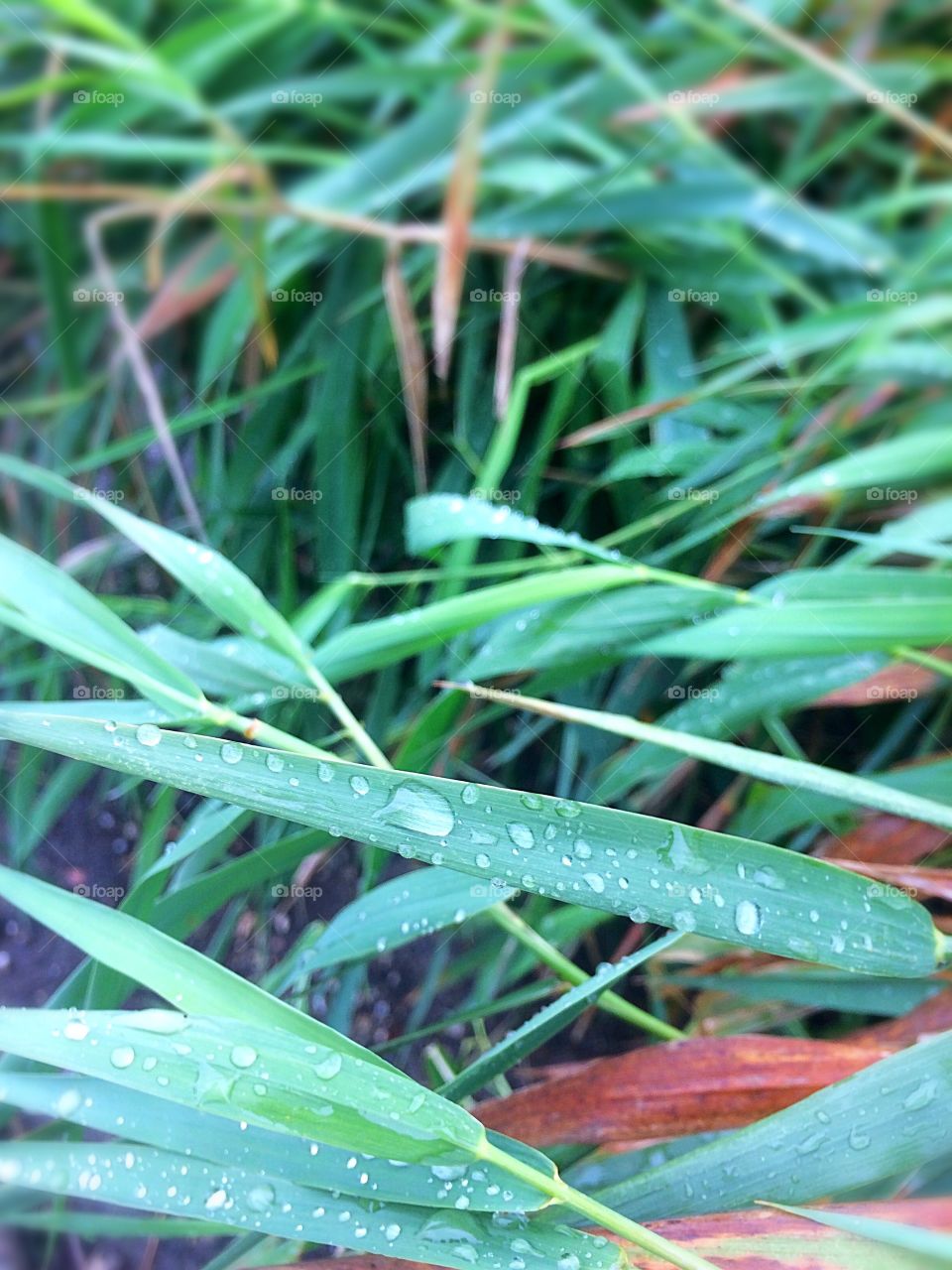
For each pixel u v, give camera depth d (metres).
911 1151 0.16
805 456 0.23
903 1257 0.15
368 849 0.24
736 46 0.23
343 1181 0.15
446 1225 0.15
